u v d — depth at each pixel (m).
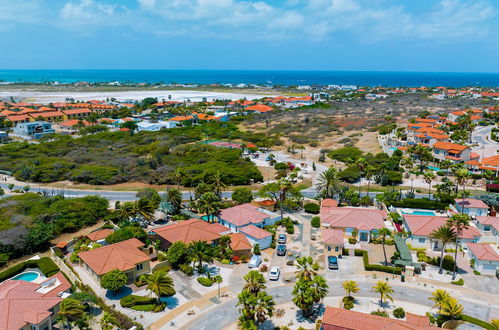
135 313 51.00
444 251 69.88
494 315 50.75
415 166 129.12
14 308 46.28
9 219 78.81
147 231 78.25
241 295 46.72
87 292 53.72
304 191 107.69
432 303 53.50
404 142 153.75
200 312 51.44
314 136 180.62
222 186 94.88
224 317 50.34
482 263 61.66
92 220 84.44
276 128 199.88
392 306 52.56
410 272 60.06
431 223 73.12
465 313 51.09
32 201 89.50
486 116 196.50
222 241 69.69
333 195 98.19
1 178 123.94
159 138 172.38
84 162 139.00
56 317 49.03
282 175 118.88
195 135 181.50
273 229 78.50
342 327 44.16
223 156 138.12
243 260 66.19
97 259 59.62
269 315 47.75
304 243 73.75
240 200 94.25
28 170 122.38
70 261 66.44
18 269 62.47
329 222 79.19
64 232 79.88
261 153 153.88
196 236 70.38
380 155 137.25
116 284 53.69
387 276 61.06
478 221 80.12
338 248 70.06
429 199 94.69
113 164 132.38
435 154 131.12
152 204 82.81
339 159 140.50
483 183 108.31
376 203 94.06
